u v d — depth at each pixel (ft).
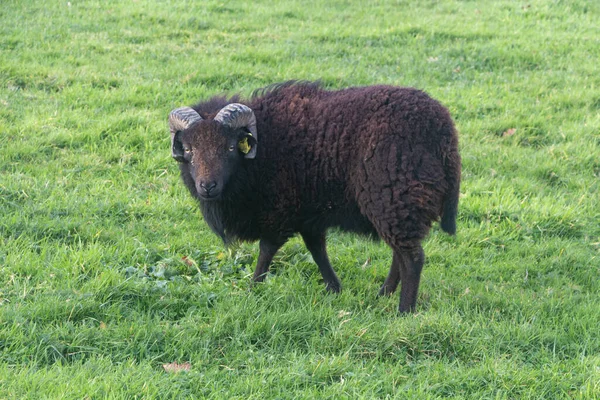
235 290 28.35
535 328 25.85
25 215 32.45
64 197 34.60
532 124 46.75
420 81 53.16
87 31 60.95
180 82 50.39
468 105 48.93
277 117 28.48
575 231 35.45
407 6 74.02
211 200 29.43
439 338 24.49
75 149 40.09
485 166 41.37
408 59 57.31
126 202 35.09
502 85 52.90
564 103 50.37
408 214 26.08
